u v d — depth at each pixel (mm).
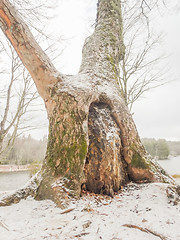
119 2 6488
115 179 3037
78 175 2646
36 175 2967
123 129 3666
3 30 3096
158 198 2539
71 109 3000
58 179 2609
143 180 3426
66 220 1883
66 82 3369
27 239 1484
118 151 3398
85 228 1706
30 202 2490
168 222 1809
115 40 5480
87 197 2625
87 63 4707
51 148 2975
